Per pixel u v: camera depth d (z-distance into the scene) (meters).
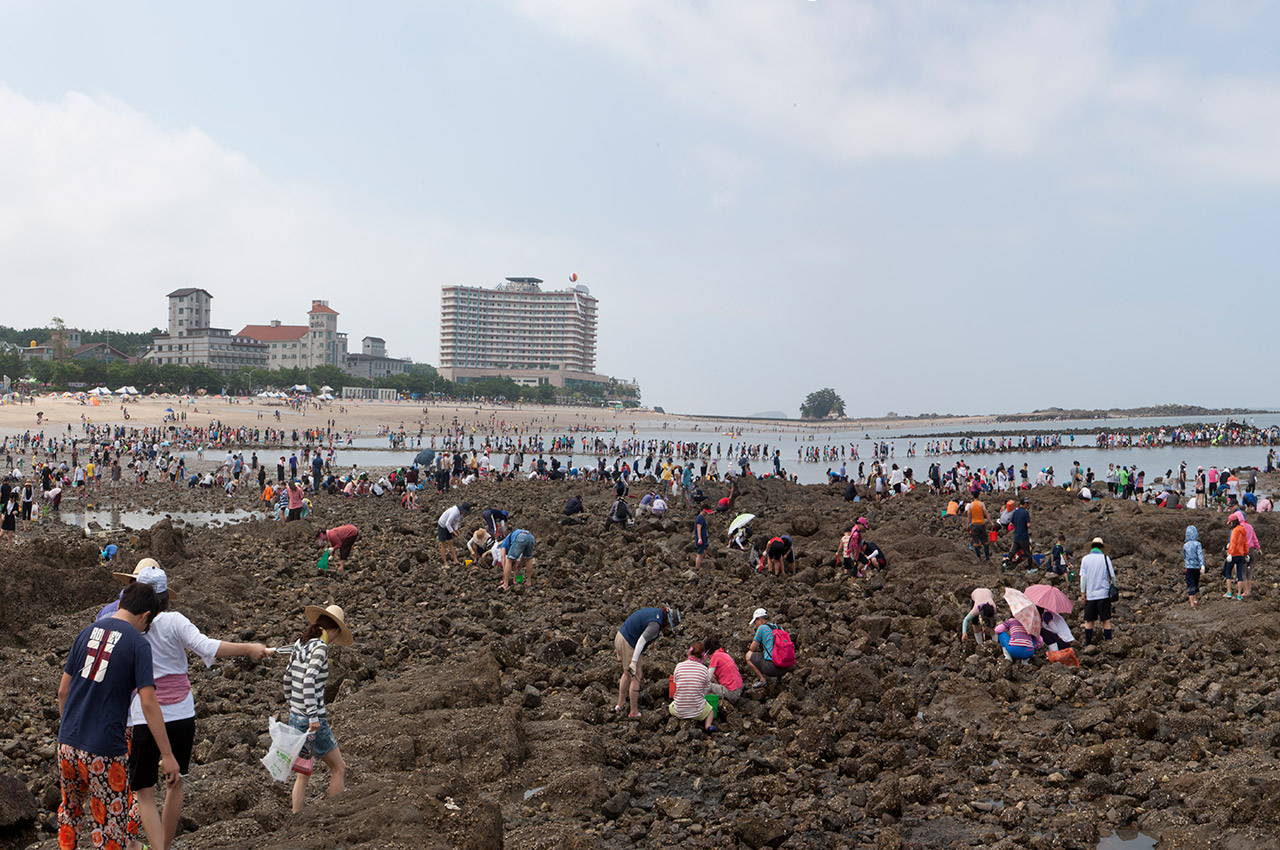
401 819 6.61
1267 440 119.56
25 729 10.84
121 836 6.01
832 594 18.53
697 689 11.05
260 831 7.52
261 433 107.12
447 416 163.00
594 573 22.44
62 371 155.00
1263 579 20.45
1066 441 148.00
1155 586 20.08
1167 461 93.00
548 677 13.30
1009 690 11.92
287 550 26.58
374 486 46.31
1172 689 12.09
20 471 56.91
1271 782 7.91
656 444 121.31
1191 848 7.54
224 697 12.23
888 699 11.54
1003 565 22.59
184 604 16.67
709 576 21.42
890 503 41.22
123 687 6.01
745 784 9.34
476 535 23.42
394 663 14.03
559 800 8.99
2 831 7.74
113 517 37.69
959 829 8.28
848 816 8.50
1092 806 8.65
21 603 15.90
